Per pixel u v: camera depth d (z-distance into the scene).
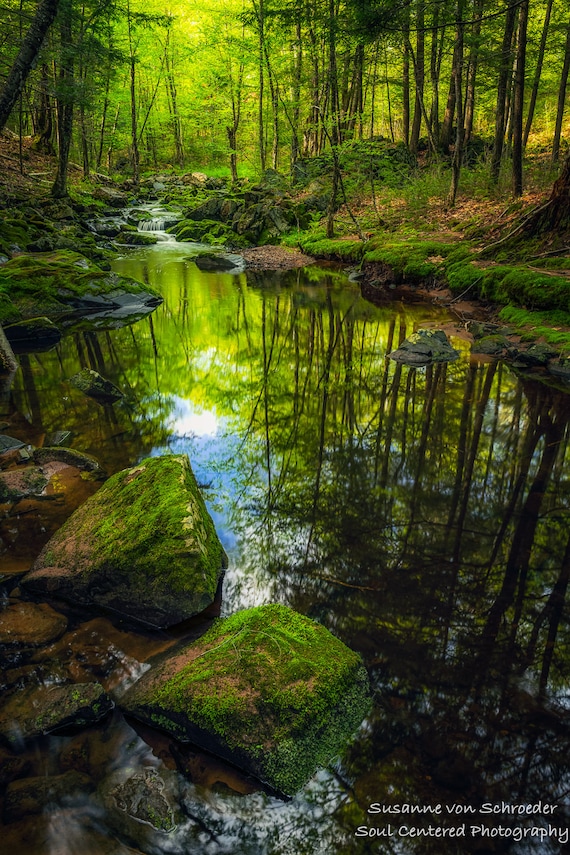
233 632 2.86
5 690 2.65
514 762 2.32
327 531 4.08
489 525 4.20
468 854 1.99
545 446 5.49
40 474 4.68
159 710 2.48
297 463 5.16
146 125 38.34
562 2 21.72
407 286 12.98
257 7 24.28
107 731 2.47
